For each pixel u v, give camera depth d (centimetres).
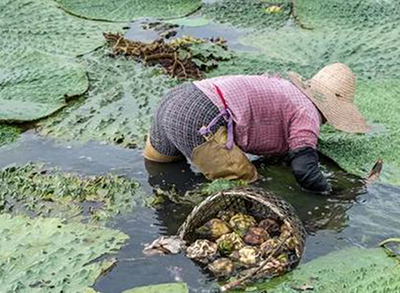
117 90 429
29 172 351
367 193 333
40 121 397
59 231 307
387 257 290
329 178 345
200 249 288
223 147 329
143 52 467
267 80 338
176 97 338
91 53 482
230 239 288
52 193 334
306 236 303
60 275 281
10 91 424
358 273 280
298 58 470
